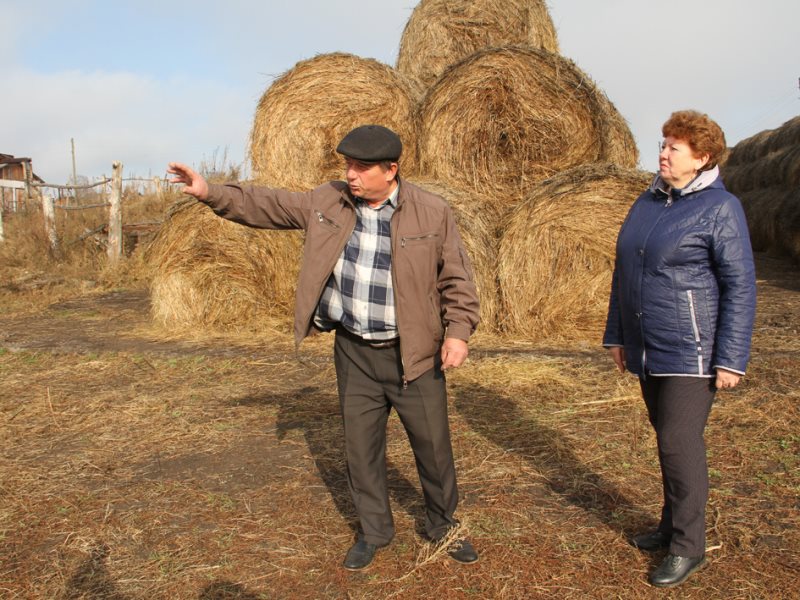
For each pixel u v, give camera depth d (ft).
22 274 39.14
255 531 10.08
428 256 8.39
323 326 9.04
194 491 11.41
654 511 10.46
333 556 9.40
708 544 9.44
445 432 8.97
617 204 22.20
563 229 22.38
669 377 8.47
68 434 14.25
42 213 48.65
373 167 8.04
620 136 24.29
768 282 35.91
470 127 24.26
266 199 8.73
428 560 9.08
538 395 16.29
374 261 8.45
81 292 36.29
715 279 8.29
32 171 79.87
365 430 9.08
